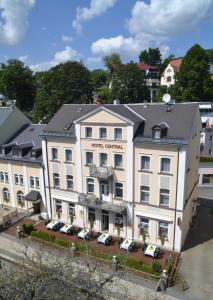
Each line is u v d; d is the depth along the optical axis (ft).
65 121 133.08
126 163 113.70
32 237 123.34
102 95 344.49
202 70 276.21
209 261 105.91
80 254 107.24
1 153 152.25
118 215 122.72
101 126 115.03
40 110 280.10
